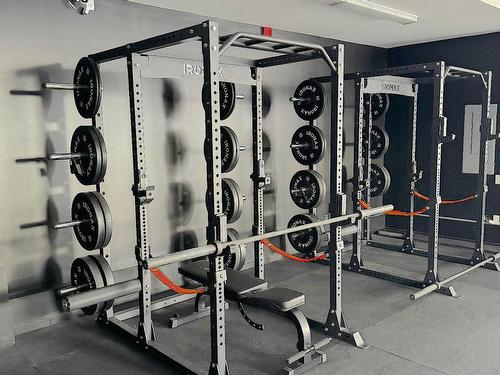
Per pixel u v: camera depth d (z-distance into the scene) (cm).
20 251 275
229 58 304
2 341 254
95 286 246
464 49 466
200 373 219
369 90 369
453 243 471
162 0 305
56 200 287
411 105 423
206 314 295
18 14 264
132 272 320
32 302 279
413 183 430
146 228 246
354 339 252
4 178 266
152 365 237
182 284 350
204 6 322
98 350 253
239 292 243
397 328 274
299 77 430
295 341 259
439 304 311
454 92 479
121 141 314
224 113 332
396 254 436
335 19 365
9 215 269
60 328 281
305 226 231
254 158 333
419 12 355
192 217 357
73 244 296
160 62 250
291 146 360
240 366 232
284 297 232
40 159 278
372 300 320
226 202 334
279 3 315
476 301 316
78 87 253
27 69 270
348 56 482
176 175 345
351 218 253
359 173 373
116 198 314
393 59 520
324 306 310
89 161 252
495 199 457
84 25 291
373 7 331
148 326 253
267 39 212
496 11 351
